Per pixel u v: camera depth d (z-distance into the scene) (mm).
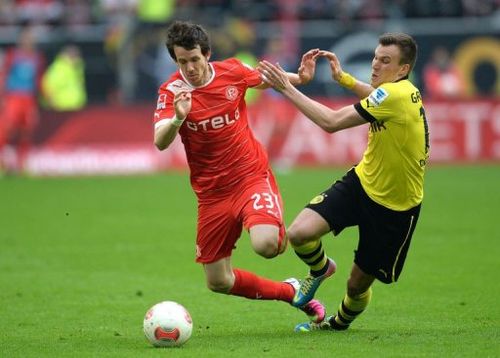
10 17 107375
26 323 34094
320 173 92000
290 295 32188
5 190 82688
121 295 39875
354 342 29312
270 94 98188
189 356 27266
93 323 34062
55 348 29281
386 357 26969
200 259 31516
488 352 27500
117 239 55875
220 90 30781
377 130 29766
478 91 106750
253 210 30312
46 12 107812
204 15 107812
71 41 104750
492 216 63250
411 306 36562
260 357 27094
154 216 65625
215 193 31125
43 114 96688
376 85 30344
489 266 45625
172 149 98500
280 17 108500
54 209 69750
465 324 32781
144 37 104250
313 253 30750
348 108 29719
